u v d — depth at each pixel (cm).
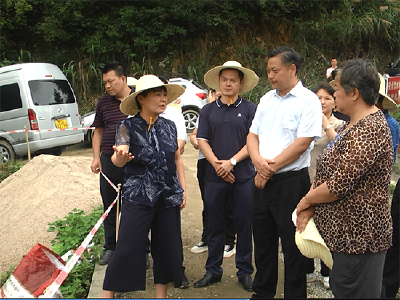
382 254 229
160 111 299
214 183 361
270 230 306
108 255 393
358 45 1802
